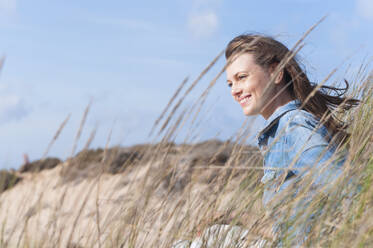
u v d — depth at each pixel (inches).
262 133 63.8
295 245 47.8
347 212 47.1
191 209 52.6
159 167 45.9
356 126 64.0
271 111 67.5
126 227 47.4
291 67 65.4
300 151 51.0
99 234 44.4
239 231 52.4
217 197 51.2
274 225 50.5
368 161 53.0
